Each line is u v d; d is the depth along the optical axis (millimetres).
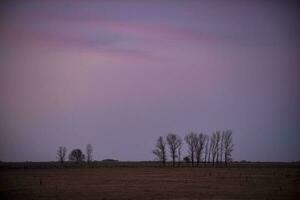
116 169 136375
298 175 93188
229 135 160375
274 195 54938
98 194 56781
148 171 119000
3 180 80625
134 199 51844
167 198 52562
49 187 66250
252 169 129125
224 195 55000
